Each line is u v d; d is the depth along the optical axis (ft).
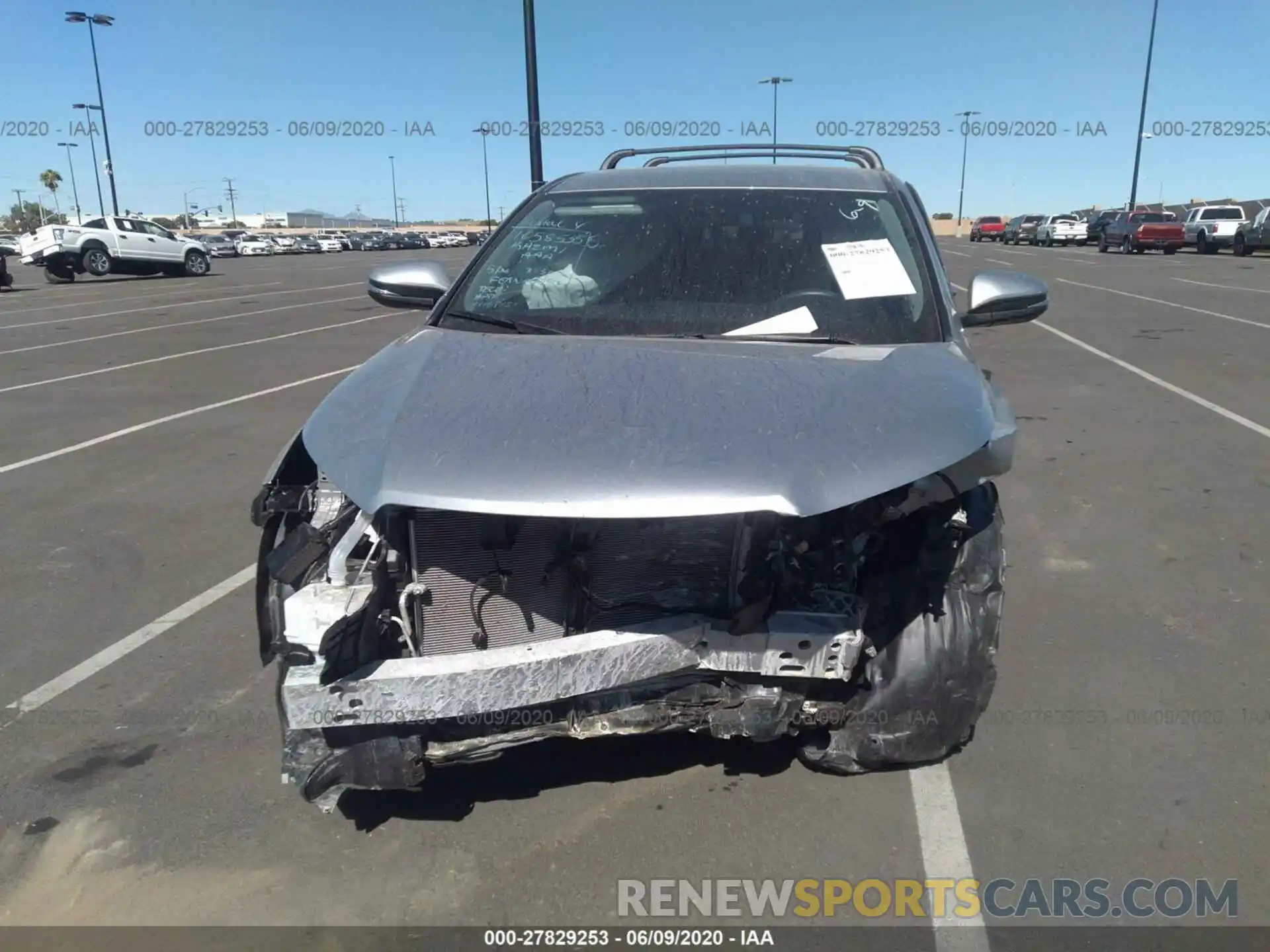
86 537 18.25
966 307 12.66
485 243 12.75
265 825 9.79
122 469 22.89
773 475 7.84
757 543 8.18
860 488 7.89
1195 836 9.38
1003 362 36.24
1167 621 13.91
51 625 14.44
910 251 11.67
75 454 24.29
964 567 9.48
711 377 9.16
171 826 9.80
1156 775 10.31
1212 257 110.83
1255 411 26.94
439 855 9.30
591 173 13.85
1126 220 122.31
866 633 9.39
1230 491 19.85
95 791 10.40
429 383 9.23
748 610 8.34
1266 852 9.16
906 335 10.67
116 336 48.60
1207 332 43.04
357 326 52.31
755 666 8.50
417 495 7.80
